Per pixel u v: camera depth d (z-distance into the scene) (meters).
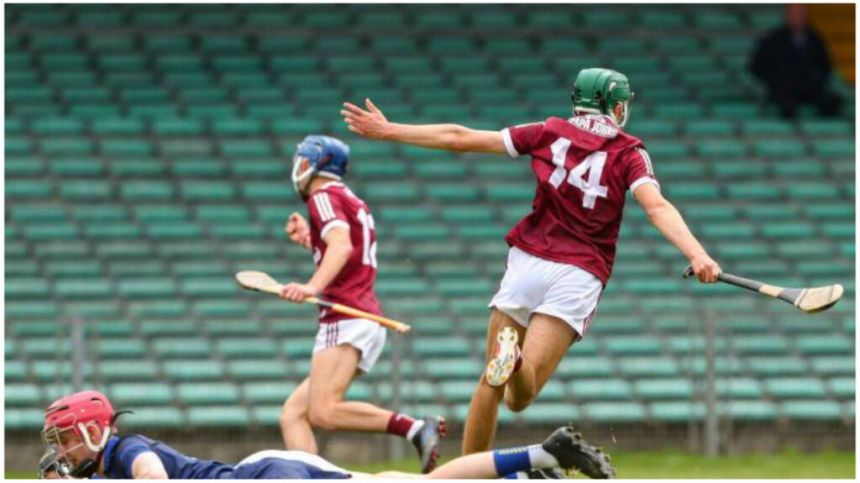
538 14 88.44
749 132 78.00
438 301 62.62
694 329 52.88
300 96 79.31
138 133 75.12
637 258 66.94
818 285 66.19
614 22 88.19
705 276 24.09
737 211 71.44
